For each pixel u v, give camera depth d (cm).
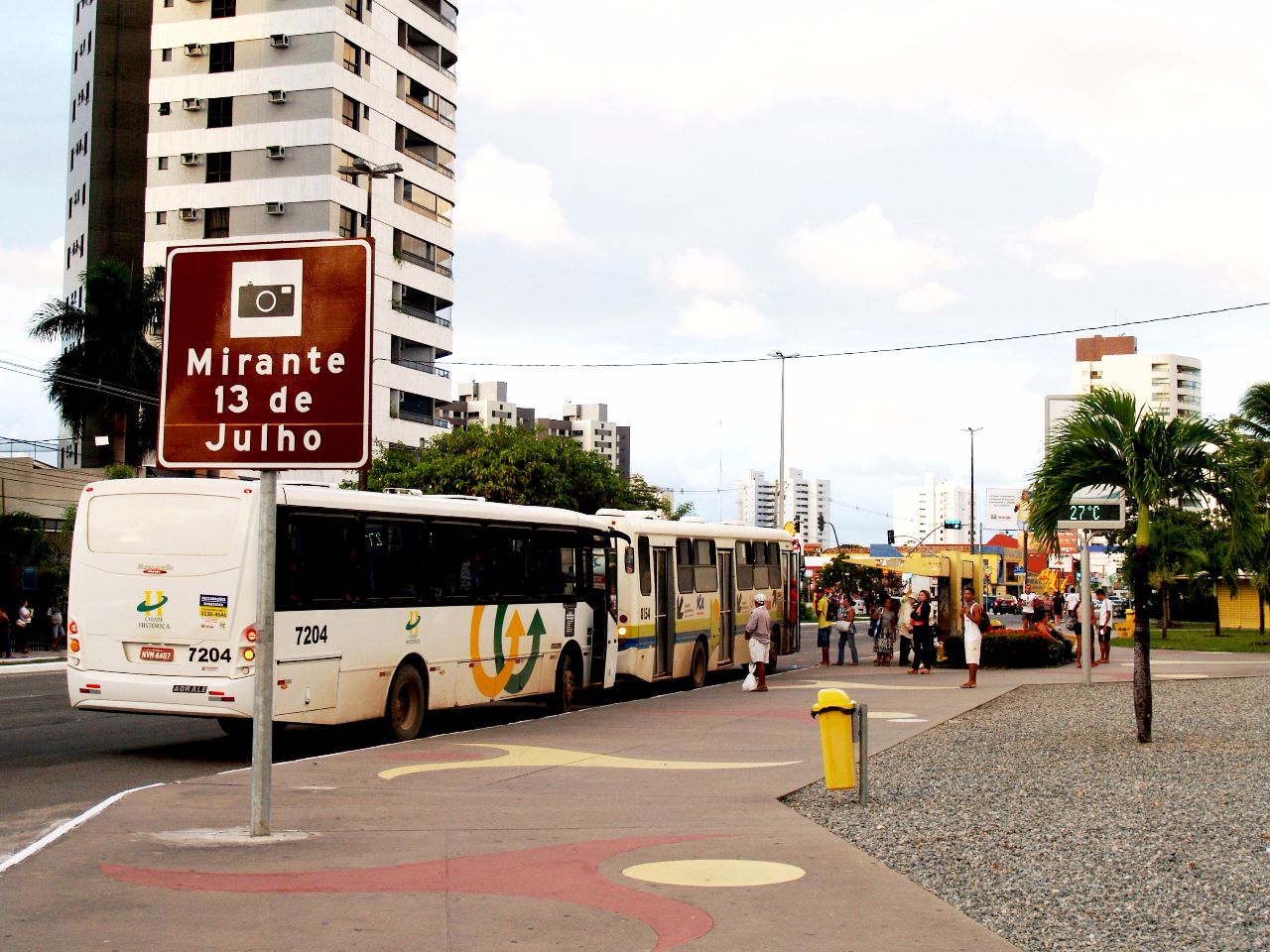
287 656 1516
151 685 1498
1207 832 1030
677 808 1160
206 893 788
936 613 3512
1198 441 1619
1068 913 759
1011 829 1042
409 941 681
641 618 2431
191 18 6481
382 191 6712
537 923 722
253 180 6378
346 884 821
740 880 844
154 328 5756
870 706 2211
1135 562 1678
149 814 1088
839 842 987
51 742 1708
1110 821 1081
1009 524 9494
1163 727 1858
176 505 1517
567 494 4469
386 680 1695
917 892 806
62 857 902
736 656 2922
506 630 1984
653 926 718
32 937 682
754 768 1449
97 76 7338
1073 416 1670
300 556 1547
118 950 657
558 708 2152
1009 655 3291
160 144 6475
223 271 996
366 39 6575
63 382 5459
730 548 2920
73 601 1539
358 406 977
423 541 1794
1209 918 746
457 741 1719
